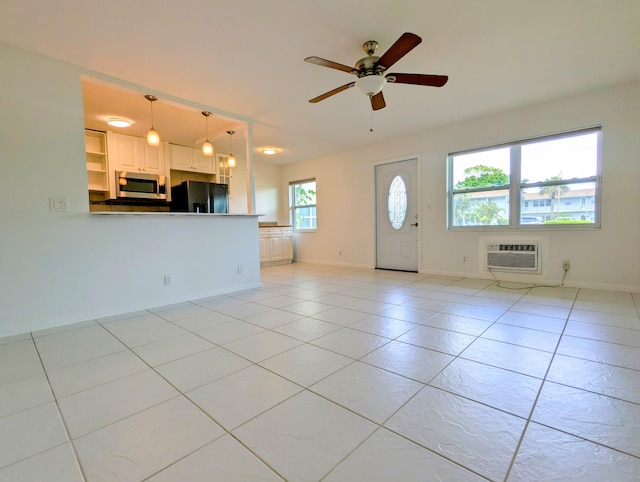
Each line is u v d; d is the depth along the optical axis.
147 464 1.15
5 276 2.54
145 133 4.98
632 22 2.36
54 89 2.76
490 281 4.44
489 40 2.58
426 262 5.23
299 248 7.49
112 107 3.87
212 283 3.90
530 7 2.19
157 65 2.90
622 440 1.23
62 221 2.80
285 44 2.60
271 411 1.46
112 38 2.47
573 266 3.92
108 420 1.41
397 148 5.46
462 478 1.06
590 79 3.34
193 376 1.80
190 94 3.53
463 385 1.66
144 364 1.97
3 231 2.54
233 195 6.65
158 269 3.41
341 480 1.06
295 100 3.73
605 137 3.62
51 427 1.37
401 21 2.32
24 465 1.15
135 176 5.01
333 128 4.85
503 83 3.39
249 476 1.08
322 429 1.33
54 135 2.76
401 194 5.58
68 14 2.17
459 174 4.83
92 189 4.79
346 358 2.01
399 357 2.01
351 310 3.12
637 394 1.55
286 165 7.61
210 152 4.40
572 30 2.46
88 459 1.17
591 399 1.51
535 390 1.60
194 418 1.42
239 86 3.34
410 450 1.20
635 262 3.55
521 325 2.57
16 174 2.59
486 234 4.57
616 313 2.81
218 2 2.09
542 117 3.98
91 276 2.96
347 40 2.55
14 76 2.58
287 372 1.84
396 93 3.59
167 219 3.49
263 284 4.59
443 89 3.51
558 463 1.12
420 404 1.50
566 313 2.86
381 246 5.95
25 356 2.11
